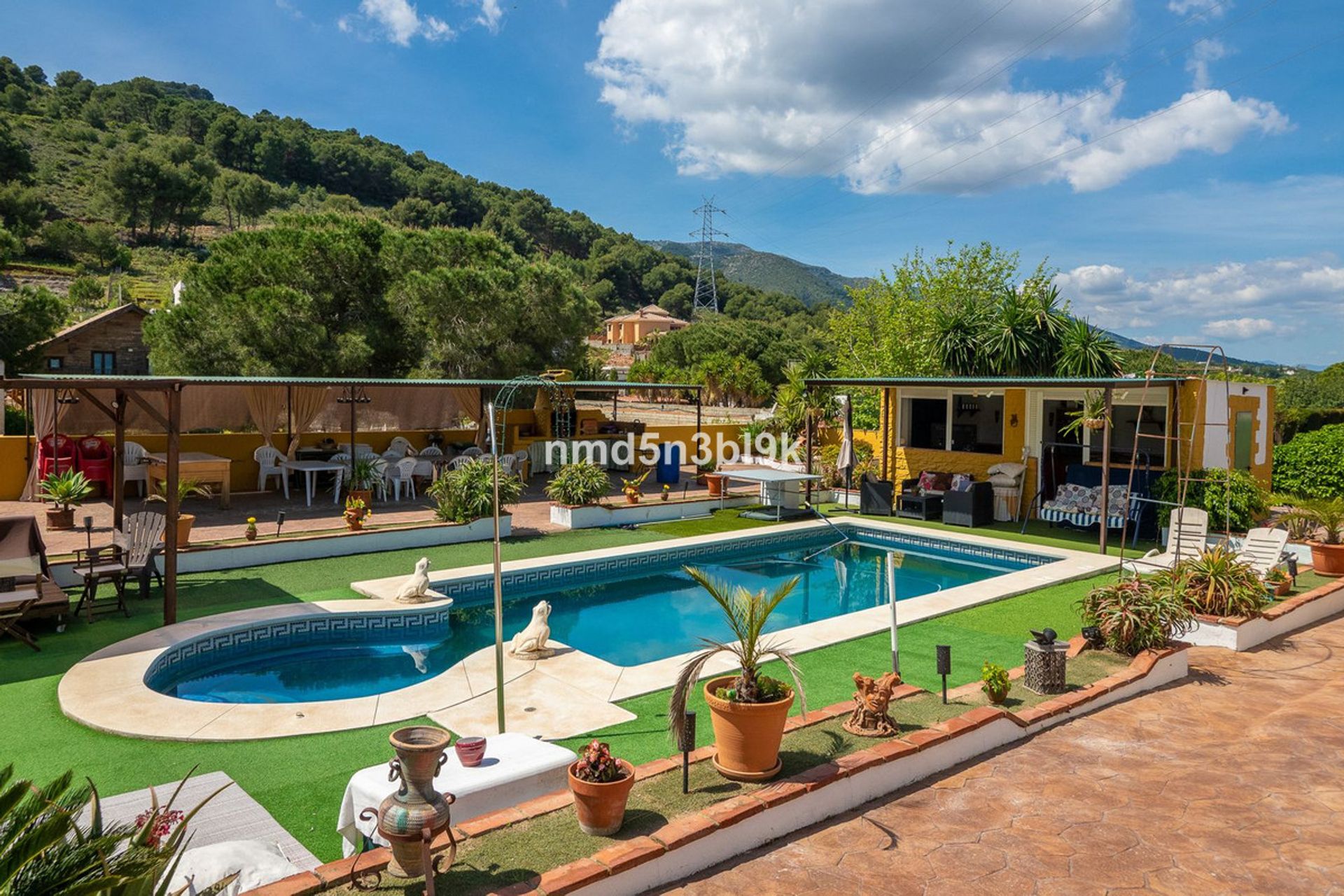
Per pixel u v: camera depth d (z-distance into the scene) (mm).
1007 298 20328
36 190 74125
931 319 26172
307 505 16062
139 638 8406
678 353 54625
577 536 14820
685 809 4699
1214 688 7586
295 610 9484
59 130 97312
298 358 21281
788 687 5207
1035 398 16797
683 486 20516
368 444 20672
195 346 20812
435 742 3934
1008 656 8516
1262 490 14867
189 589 10617
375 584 10812
